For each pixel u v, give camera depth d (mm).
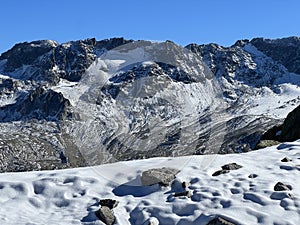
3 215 11953
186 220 10992
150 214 11492
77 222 11391
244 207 11141
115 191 13094
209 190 12258
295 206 11164
